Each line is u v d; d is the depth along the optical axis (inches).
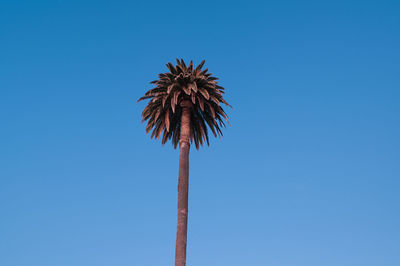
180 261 1486.2
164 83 1740.9
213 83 1743.4
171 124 1833.2
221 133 1830.7
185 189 1620.3
